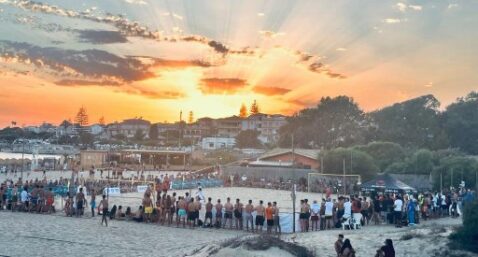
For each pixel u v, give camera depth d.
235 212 33.03
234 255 20.19
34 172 101.00
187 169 113.56
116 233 30.64
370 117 124.50
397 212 31.16
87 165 114.06
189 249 24.44
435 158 75.69
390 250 17.88
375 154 86.25
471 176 62.97
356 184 61.66
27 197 41.03
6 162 114.06
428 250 21.31
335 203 31.31
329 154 78.81
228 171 85.69
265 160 97.06
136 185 66.81
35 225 33.09
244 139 174.88
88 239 28.14
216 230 32.66
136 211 37.97
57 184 53.25
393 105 122.81
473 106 114.75
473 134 110.25
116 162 116.06
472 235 21.23
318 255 21.91
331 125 123.25
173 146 189.75
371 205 32.91
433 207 37.50
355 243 23.84
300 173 79.56
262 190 70.19
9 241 26.78
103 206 34.28
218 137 186.62
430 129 115.69
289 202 51.22
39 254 23.56
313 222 31.58
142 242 27.42
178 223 34.38
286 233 30.97
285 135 133.12
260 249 20.78
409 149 95.44
